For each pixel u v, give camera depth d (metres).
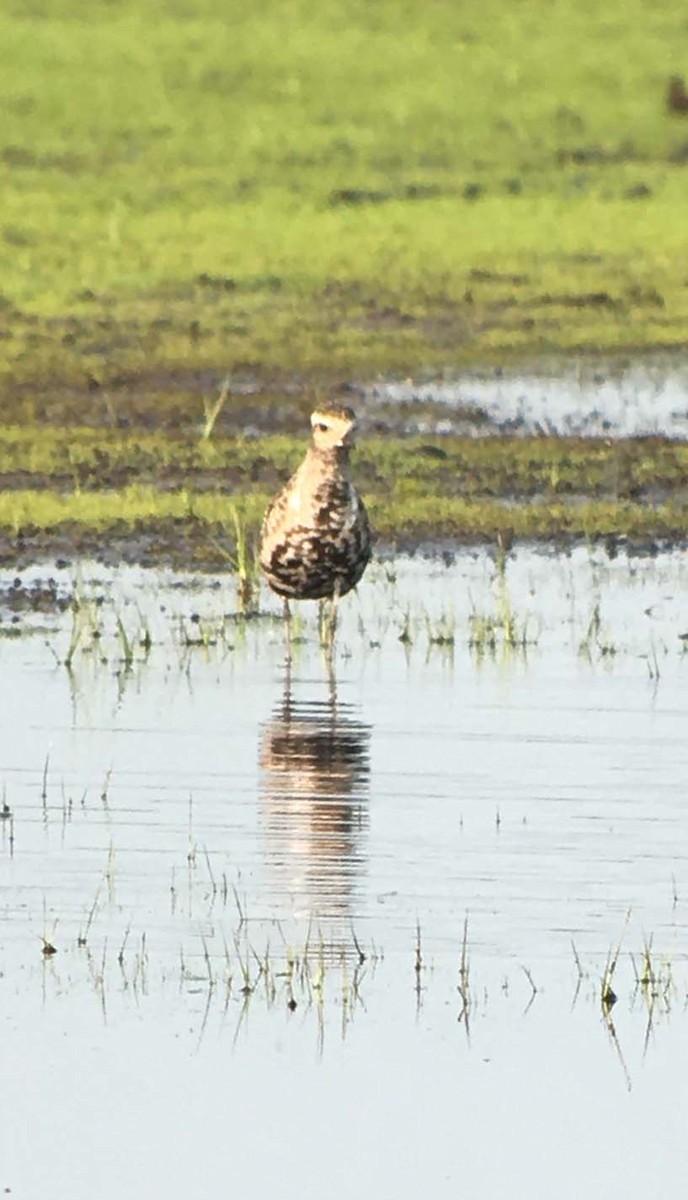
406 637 24.52
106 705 21.78
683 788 19.20
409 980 15.35
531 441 36.03
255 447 35.38
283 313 47.47
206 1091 13.85
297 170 62.97
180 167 62.78
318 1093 13.88
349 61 72.88
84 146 64.06
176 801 18.77
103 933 16.05
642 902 16.61
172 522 30.08
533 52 74.69
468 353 44.03
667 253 55.38
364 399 39.53
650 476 33.75
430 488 32.62
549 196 61.72
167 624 25.05
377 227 57.38
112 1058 14.27
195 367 41.94
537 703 21.98
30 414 37.72
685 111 69.62
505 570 27.92
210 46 73.69
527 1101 13.80
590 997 15.14
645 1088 13.98
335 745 20.42
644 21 78.44
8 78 69.44
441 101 69.56
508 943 15.91
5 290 48.69
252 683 22.70
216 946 15.86
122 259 52.53
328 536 23.72
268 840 17.84
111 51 72.75
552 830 18.09
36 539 29.05
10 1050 14.32
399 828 18.12
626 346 45.25
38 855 17.50
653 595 26.66
